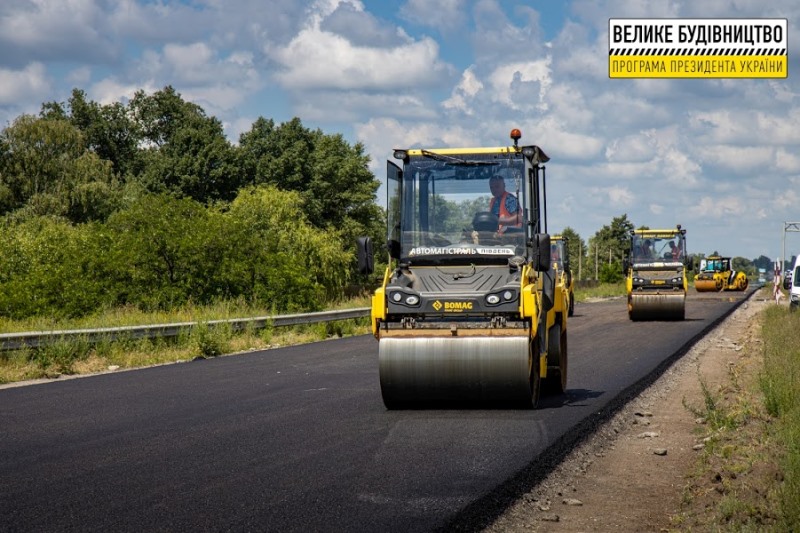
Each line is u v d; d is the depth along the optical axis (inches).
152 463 319.3
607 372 626.2
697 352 795.4
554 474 315.3
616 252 5457.7
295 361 719.7
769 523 236.4
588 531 248.5
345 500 267.1
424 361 434.3
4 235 1374.3
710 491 283.4
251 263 1224.8
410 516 250.5
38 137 2476.6
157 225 1177.4
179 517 247.4
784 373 481.1
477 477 299.3
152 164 2610.7
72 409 455.8
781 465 290.4
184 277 1169.4
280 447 349.7
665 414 460.8
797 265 1280.8
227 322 872.9
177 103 3339.1
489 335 434.6
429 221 476.4
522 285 442.9
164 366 690.8
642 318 1235.9
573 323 1223.5
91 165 2514.8
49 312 1069.1
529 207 474.3
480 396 437.1
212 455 333.7
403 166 481.4
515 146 475.8
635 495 292.2
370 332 1107.3
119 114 3329.2
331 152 3120.1
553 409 453.4
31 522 242.2
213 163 2598.4
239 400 488.1
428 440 365.4
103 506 259.0
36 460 325.1
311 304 1252.5
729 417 409.4
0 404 477.1
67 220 2335.1
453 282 462.0
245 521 243.8
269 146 2928.2
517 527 250.1
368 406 463.8
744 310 1587.1
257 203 1801.2
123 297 1133.7
